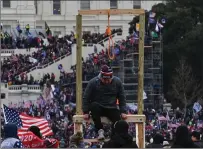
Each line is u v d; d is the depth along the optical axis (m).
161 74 195.00
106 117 41.88
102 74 41.19
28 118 61.03
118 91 41.66
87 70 193.88
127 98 189.12
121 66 193.50
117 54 195.75
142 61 44.03
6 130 34.34
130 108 137.75
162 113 148.88
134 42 196.38
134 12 43.84
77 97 44.56
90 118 42.16
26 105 182.62
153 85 192.62
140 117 42.47
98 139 41.25
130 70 192.38
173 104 182.00
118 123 32.31
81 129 42.59
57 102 181.25
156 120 128.25
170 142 46.47
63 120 135.88
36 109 166.00
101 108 41.34
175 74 198.00
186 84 176.75
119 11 43.91
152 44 195.62
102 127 41.56
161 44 196.88
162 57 196.38
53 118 149.62
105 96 41.50
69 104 169.88
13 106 182.38
